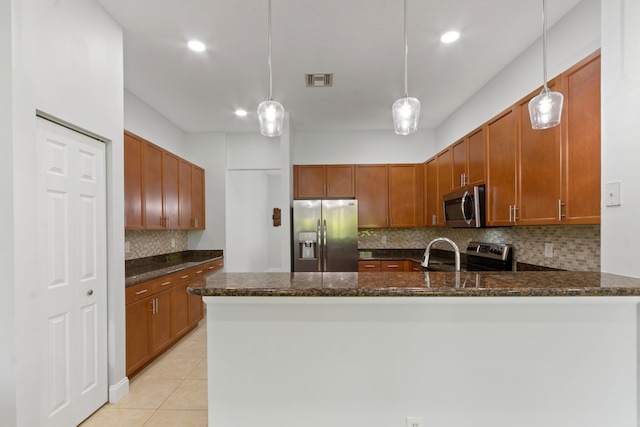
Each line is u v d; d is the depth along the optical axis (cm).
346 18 220
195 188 437
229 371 140
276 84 320
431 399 138
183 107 379
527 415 136
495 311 136
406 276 152
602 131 159
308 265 408
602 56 158
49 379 169
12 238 149
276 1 203
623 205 148
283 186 409
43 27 165
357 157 476
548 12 212
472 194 288
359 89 332
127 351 246
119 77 225
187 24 227
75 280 187
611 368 135
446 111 398
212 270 425
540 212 209
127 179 281
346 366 139
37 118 164
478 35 239
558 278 142
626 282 131
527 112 222
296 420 139
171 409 211
